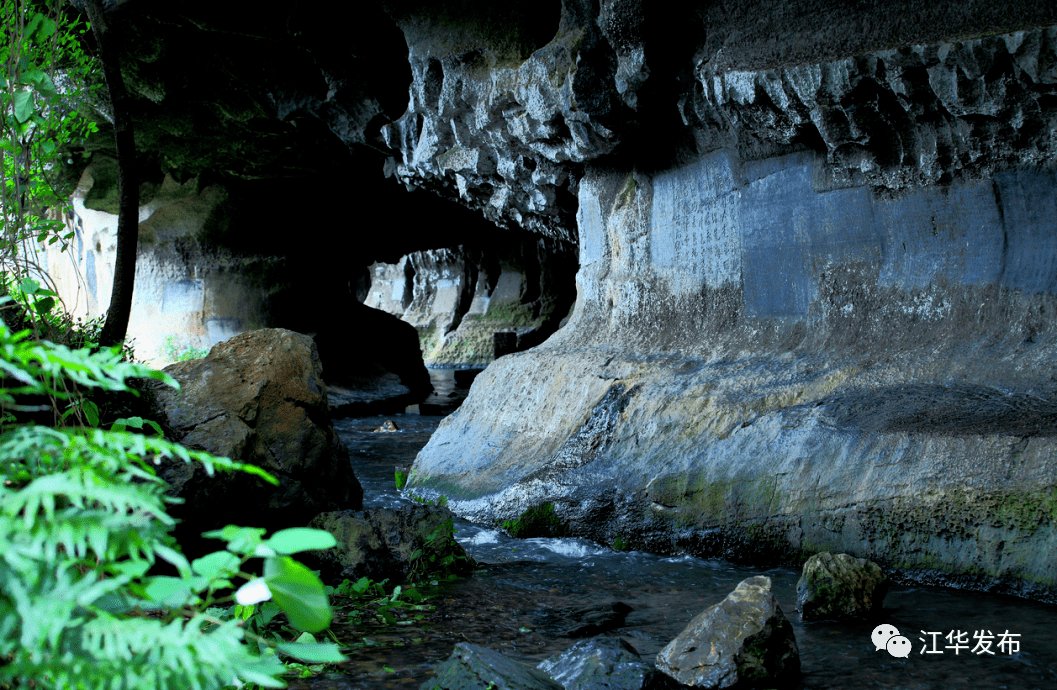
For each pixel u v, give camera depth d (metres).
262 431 6.30
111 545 1.40
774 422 6.63
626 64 8.14
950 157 6.50
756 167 8.01
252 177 16.94
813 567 4.83
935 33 6.17
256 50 12.84
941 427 5.66
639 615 4.99
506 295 32.97
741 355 7.89
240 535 1.46
